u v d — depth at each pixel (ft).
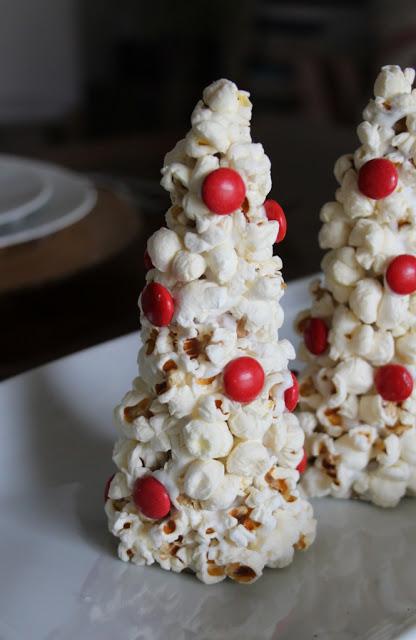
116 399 1.59
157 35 7.91
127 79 7.89
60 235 2.12
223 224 1.21
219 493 1.25
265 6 7.07
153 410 1.28
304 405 1.44
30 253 2.02
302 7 6.98
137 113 7.54
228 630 1.22
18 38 7.44
